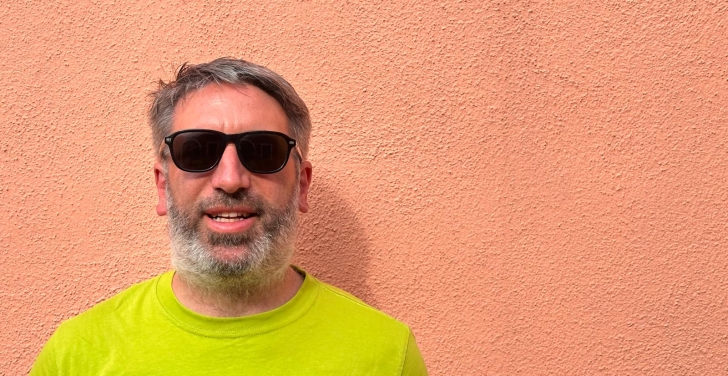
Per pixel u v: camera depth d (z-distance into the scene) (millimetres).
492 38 1320
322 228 1332
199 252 948
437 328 1334
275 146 961
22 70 1327
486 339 1334
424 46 1325
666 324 1327
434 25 1323
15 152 1327
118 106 1330
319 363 975
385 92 1327
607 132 1318
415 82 1326
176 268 988
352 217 1332
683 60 1311
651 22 1312
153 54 1332
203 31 1328
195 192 949
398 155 1328
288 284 1076
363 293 1331
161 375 944
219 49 1328
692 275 1321
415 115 1327
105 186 1329
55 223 1333
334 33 1328
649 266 1324
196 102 976
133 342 982
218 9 1327
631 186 1319
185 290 1042
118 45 1331
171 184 984
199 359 958
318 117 1326
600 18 1315
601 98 1318
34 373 1021
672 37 1311
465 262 1330
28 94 1327
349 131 1328
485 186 1326
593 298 1328
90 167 1327
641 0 1312
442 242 1328
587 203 1321
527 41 1320
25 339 1337
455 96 1325
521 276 1329
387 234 1331
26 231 1332
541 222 1326
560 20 1318
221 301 1007
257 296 1014
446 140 1327
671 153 1315
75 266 1334
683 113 1311
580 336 1332
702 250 1319
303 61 1328
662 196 1317
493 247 1327
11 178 1327
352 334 1020
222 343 969
